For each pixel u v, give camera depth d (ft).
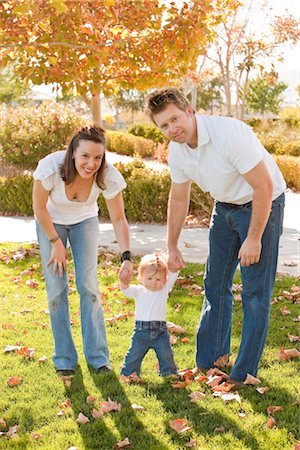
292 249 28.22
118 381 13.60
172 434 11.19
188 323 17.52
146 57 29.78
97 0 27.09
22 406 12.48
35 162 48.32
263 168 12.06
